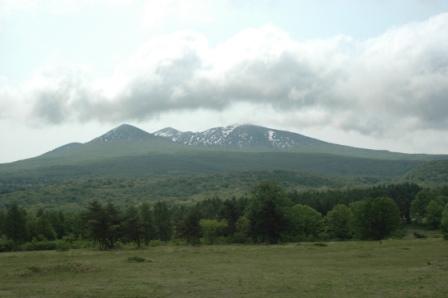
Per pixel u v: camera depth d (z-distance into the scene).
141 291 37.72
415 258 63.47
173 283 42.12
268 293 36.53
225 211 152.75
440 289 36.91
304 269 53.56
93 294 36.41
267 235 130.00
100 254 85.94
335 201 184.00
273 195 131.00
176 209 199.62
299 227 141.00
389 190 196.88
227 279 44.66
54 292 37.66
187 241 133.00
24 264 63.97
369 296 34.53
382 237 127.94
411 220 189.50
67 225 155.75
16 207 135.50
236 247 104.69
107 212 113.75
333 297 34.31
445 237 109.38
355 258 66.12
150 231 142.00
